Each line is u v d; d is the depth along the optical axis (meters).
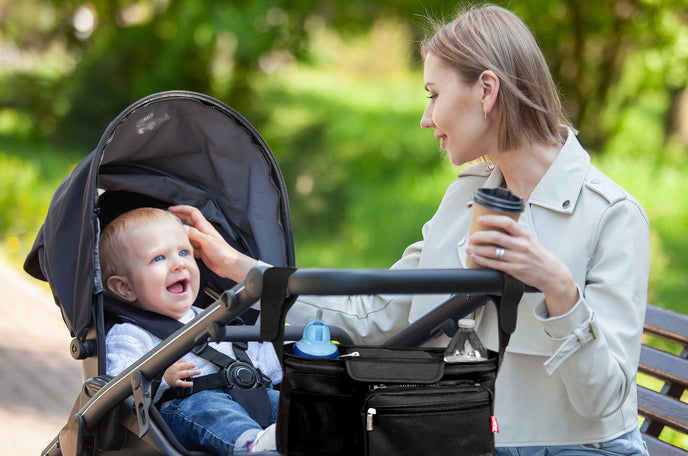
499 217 2.36
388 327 3.41
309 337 2.68
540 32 15.66
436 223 3.31
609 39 16.50
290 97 23.12
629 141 17.80
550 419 2.84
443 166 16.42
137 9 19.81
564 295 2.47
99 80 18.70
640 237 2.88
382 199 14.77
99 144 3.13
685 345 3.78
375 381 2.38
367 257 12.24
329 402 2.41
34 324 8.02
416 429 2.40
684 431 3.60
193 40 16.22
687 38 16.36
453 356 2.54
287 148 18.23
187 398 3.24
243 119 3.63
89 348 3.11
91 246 3.05
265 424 3.35
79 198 3.25
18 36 25.28
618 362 2.66
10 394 6.22
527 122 2.97
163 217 3.59
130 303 3.57
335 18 16.69
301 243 13.04
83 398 3.07
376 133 18.58
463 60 2.93
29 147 17.33
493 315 2.98
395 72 32.50
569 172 2.95
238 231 3.82
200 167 3.78
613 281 2.78
